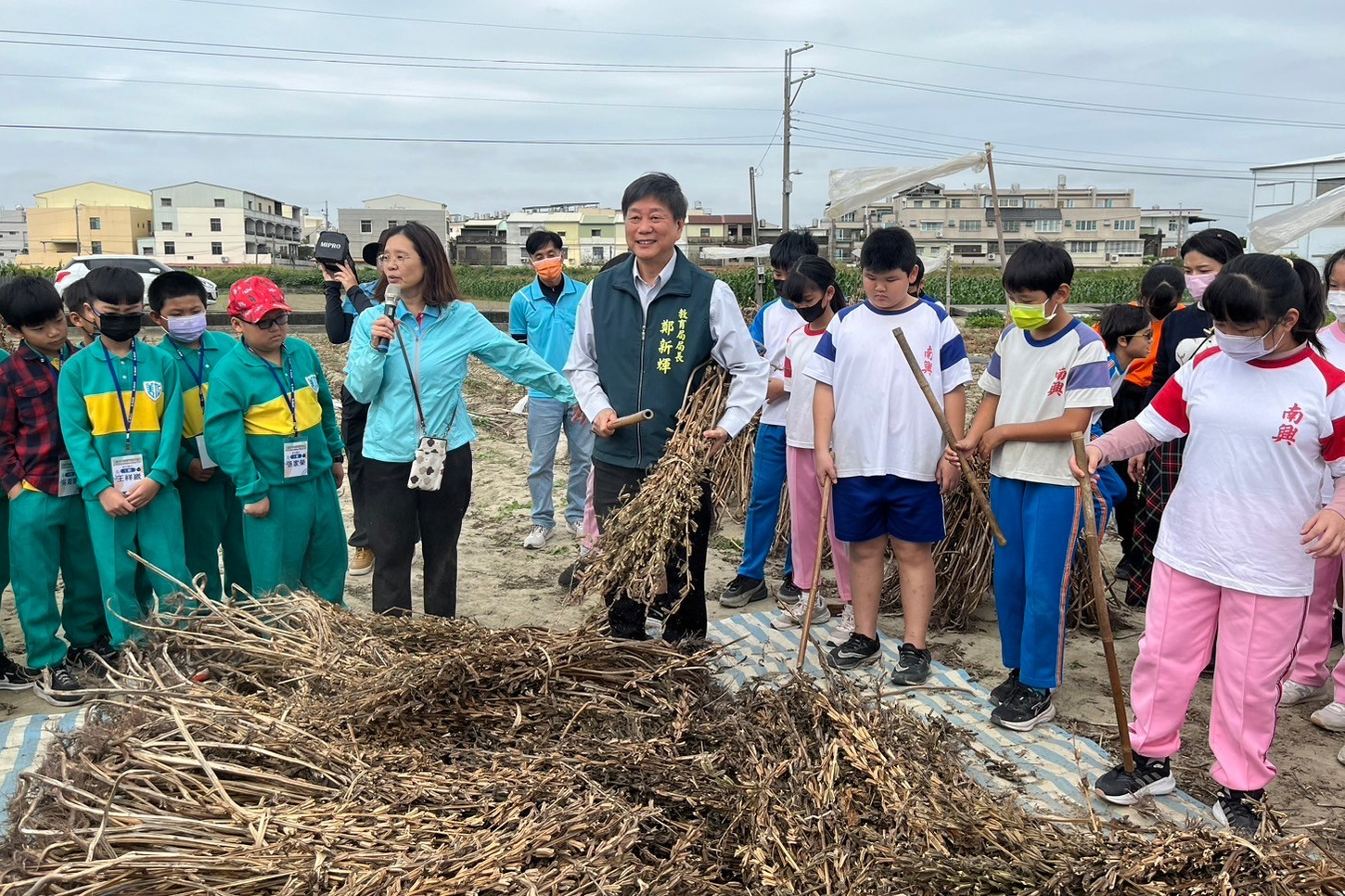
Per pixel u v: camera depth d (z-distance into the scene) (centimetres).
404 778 245
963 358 376
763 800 241
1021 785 299
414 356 378
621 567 324
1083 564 457
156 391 384
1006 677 415
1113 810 296
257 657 322
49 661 387
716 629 445
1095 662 430
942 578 468
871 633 399
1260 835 223
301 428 400
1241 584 271
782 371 480
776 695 301
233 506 436
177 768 247
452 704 286
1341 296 362
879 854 227
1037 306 332
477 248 8112
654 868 224
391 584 390
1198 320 465
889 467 369
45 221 8306
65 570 396
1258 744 278
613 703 302
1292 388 264
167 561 389
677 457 339
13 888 205
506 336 400
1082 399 332
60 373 372
